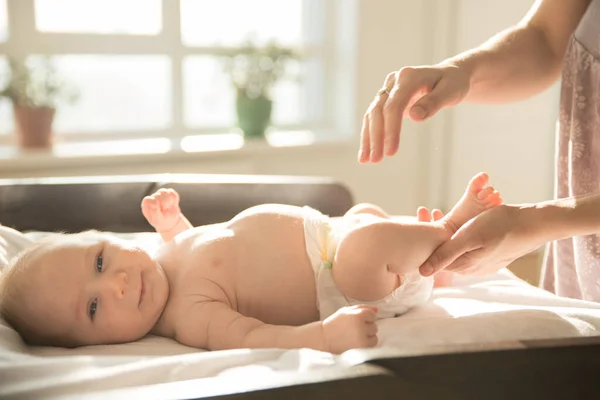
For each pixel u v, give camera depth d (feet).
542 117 9.87
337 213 5.68
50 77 8.63
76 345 3.63
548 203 3.01
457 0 10.37
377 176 10.78
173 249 4.05
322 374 2.29
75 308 3.54
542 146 9.92
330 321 3.13
